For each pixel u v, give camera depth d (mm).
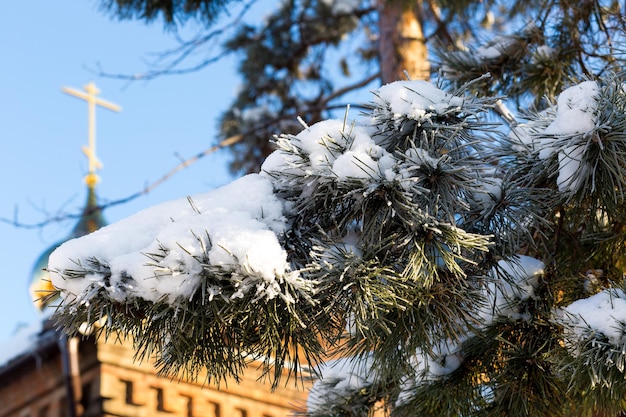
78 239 1778
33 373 5430
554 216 2568
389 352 2045
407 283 1849
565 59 3469
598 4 3496
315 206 1842
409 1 5215
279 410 5477
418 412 2570
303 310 1796
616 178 2137
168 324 1764
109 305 1727
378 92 1915
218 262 1666
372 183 1758
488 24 5086
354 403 2812
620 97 2102
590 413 2266
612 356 1996
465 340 2463
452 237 1783
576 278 2432
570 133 2119
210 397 5293
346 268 1734
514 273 2316
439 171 1823
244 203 1822
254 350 1871
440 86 2006
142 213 1826
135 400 5094
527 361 2379
